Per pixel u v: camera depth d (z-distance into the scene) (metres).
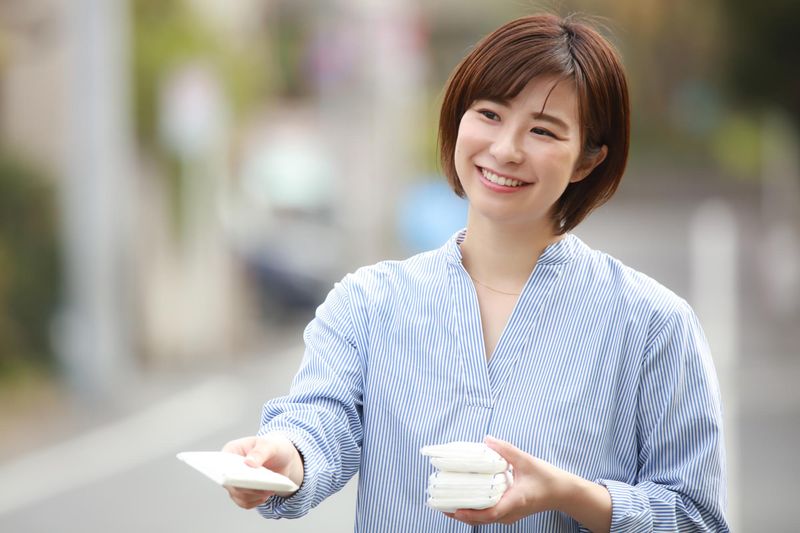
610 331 4.20
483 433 4.11
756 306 31.66
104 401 21.19
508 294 4.28
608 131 4.22
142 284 26.80
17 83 24.19
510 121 4.11
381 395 4.21
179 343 27.75
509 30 4.15
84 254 21.73
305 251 32.75
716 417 4.25
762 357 23.48
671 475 4.21
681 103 84.00
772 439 15.73
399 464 4.16
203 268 28.88
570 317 4.20
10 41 24.19
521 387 4.14
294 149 40.81
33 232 22.39
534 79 4.08
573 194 4.32
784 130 47.78
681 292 32.19
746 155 87.06
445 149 4.34
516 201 4.13
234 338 30.25
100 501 13.60
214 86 29.84
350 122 41.19
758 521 11.45
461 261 4.30
